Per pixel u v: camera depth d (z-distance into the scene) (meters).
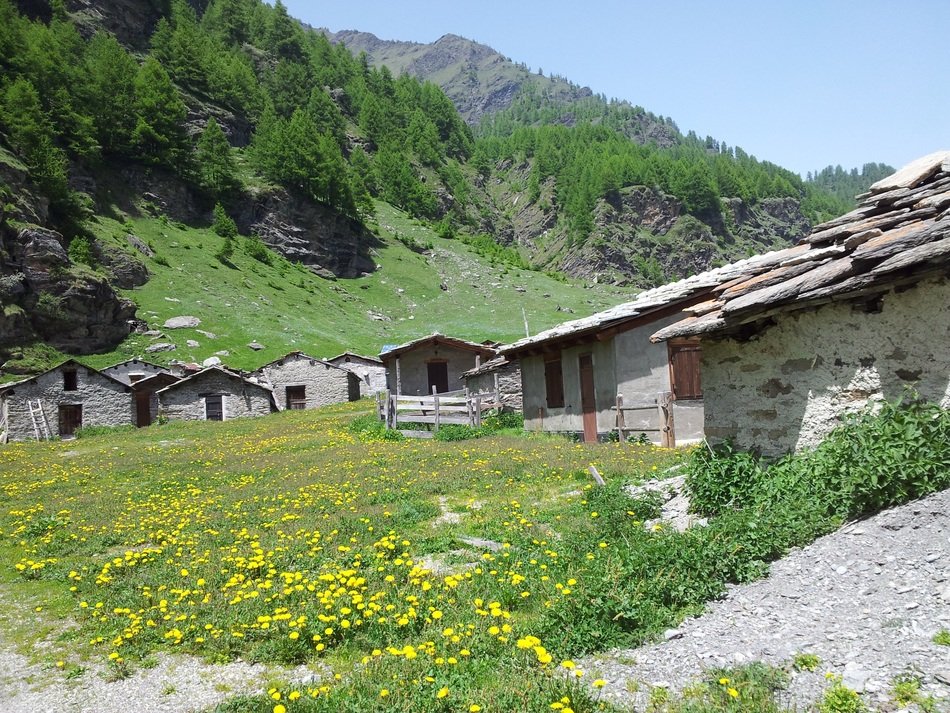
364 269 137.62
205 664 6.50
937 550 6.04
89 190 107.06
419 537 10.21
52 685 6.29
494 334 99.12
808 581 6.33
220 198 128.75
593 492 11.11
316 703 5.29
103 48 129.62
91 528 12.68
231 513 13.02
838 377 8.45
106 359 71.44
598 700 5.03
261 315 91.00
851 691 4.71
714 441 10.27
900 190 9.91
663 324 18.97
